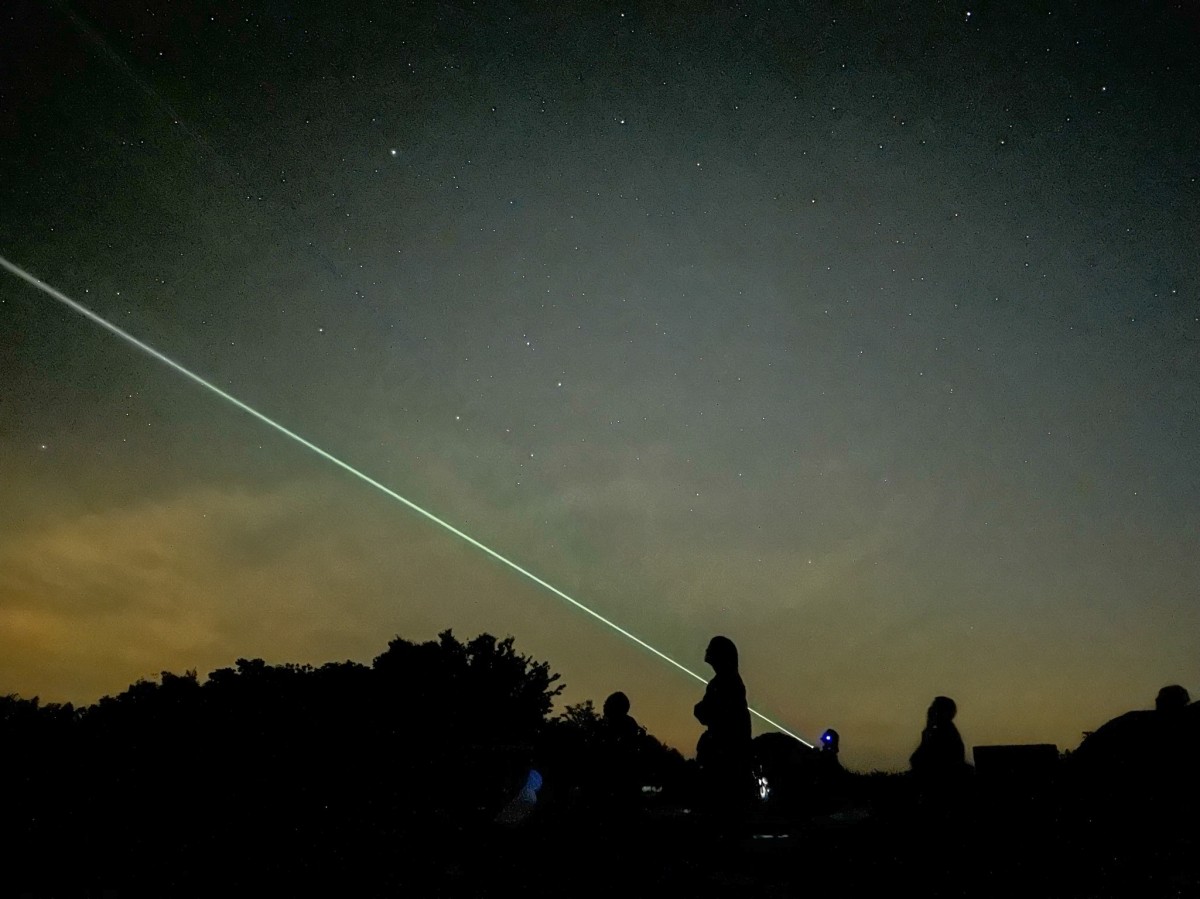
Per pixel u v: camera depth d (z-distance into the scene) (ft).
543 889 17.38
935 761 21.02
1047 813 18.30
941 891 15.92
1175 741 19.03
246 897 17.58
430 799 27.96
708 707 20.15
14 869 20.03
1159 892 15.25
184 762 34.24
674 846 19.30
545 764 22.70
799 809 26.78
